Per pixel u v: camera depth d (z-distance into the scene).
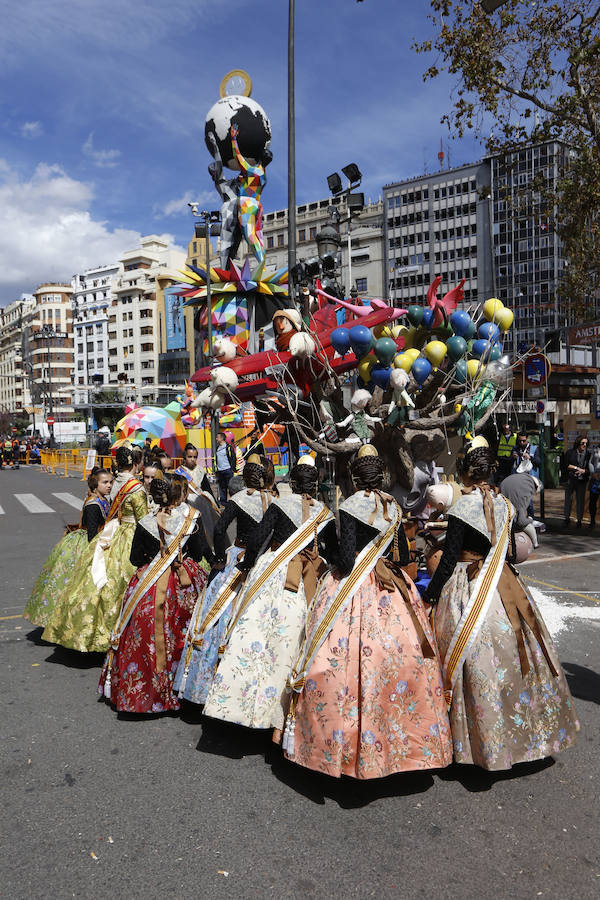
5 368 142.00
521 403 13.04
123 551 5.09
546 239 57.34
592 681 4.63
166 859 2.73
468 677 3.20
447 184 62.91
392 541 3.38
